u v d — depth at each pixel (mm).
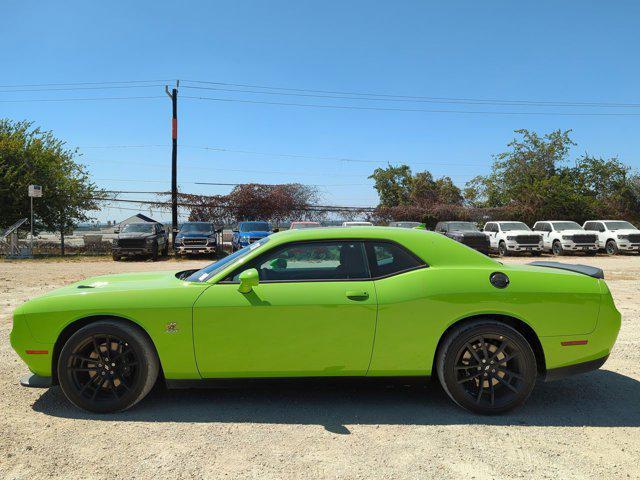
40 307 3910
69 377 3838
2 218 24703
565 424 3732
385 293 3875
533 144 36312
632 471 2990
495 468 3018
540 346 3973
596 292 4012
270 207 29625
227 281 3963
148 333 3828
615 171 35250
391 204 39812
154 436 3449
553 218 33750
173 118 26812
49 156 25656
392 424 3697
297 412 3924
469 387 3957
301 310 3812
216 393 4375
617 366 5348
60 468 2973
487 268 4027
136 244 22156
